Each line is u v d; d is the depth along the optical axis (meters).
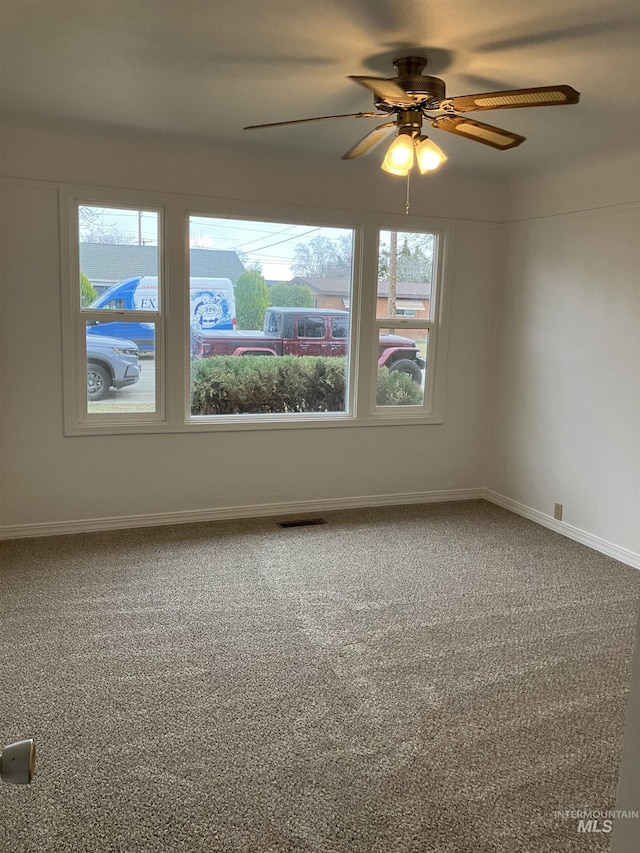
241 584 3.55
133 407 4.35
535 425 4.73
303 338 4.71
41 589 3.43
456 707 2.50
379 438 4.95
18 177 3.81
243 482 4.64
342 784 2.09
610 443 4.09
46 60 2.73
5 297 3.89
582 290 4.27
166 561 3.84
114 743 2.25
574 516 4.39
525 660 2.85
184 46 2.57
